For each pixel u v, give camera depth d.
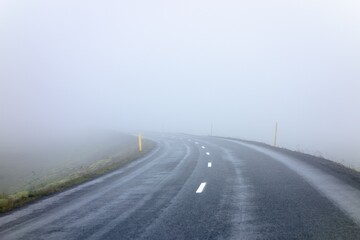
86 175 19.33
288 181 14.33
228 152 28.61
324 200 10.68
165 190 13.41
